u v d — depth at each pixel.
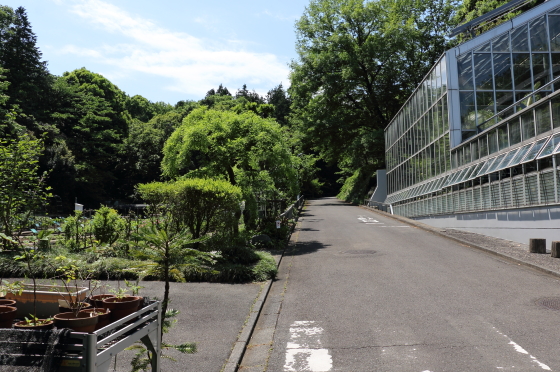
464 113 25.30
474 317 7.70
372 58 51.00
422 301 8.91
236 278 11.09
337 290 10.16
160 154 65.12
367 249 16.67
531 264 12.34
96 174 56.09
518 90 25.28
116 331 3.26
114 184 65.06
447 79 25.58
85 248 13.10
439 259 14.05
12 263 10.25
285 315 8.23
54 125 51.31
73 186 50.84
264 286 10.58
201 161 18.84
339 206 51.09
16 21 54.09
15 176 11.80
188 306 8.60
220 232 14.35
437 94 27.88
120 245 12.29
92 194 55.62
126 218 15.65
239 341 6.54
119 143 66.06
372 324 7.46
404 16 51.34
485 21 27.98
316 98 55.00
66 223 14.80
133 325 3.30
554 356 5.75
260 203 21.28
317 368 5.61
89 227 14.77
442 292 9.65
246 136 18.27
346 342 6.59
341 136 56.50
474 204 21.28
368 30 53.75
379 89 53.97
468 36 28.16
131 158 64.50
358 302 8.99
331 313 8.25
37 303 4.39
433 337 6.68
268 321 7.88
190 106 77.75
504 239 18.09
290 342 6.68
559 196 14.25
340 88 52.88
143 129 67.44
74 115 59.94
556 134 15.13
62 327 3.25
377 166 58.59
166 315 4.46
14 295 4.43
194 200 13.09
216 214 13.70
